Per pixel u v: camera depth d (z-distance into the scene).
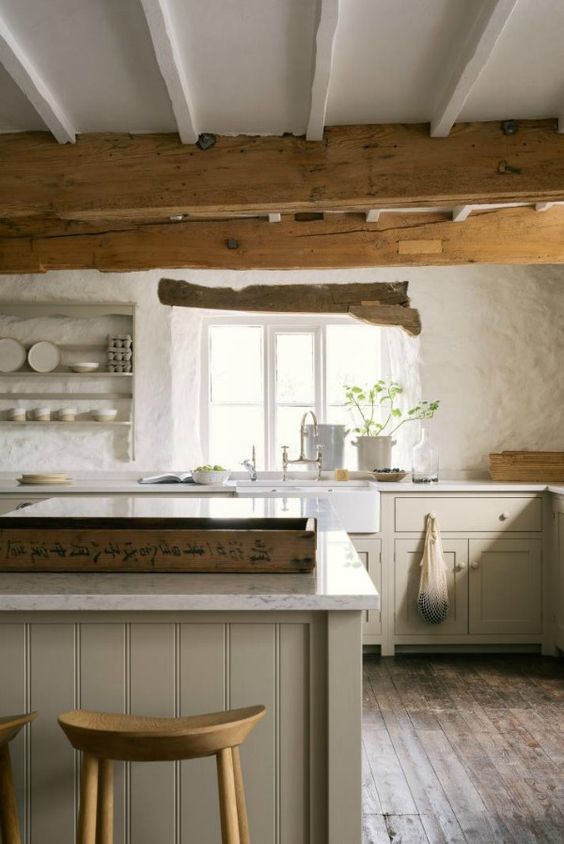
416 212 4.71
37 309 5.51
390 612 4.94
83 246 4.84
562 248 4.64
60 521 2.24
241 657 1.87
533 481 5.17
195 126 3.27
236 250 4.80
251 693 1.87
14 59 2.62
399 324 5.56
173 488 4.96
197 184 3.36
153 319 5.55
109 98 3.04
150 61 2.75
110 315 5.61
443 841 2.59
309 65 2.77
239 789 1.66
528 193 3.29
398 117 3.27
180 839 1.87
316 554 2.12
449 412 5.57
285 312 5.58
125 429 5.57
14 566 2.02
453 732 3.57
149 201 3.37
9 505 4.93
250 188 3.35
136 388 5.55
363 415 5.84
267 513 2.44
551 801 2.88
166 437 5.54
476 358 5.57
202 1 2.33
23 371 5.55
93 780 1.57
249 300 5.57
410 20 2.48
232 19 2.44
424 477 5.13
